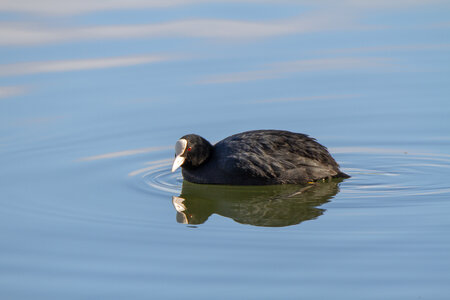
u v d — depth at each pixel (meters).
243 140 15.16
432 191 14.14
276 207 13.81
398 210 13.05
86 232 12.47
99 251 11.58
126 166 16.47
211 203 14.51
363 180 15.10
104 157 17.00
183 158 15.12
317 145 15.06
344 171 15.78
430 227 12.05
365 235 11.81
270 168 14.64
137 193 14.79
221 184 15.22
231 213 13.68
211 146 15.57
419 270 10.36
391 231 11.94
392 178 15.16
